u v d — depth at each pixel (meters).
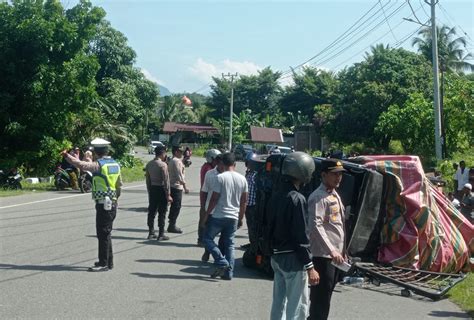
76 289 7.71
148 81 42.88
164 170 11.66
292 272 5.25
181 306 7.12
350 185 9.04
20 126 24.50
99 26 40.28
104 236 8.89
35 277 8.30
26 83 24.41
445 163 22.20
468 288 8.63
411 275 8.90
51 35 24.52
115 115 36.84
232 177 8.76
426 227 9.38
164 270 9.13
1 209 15.92
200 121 97.88
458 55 57.53
